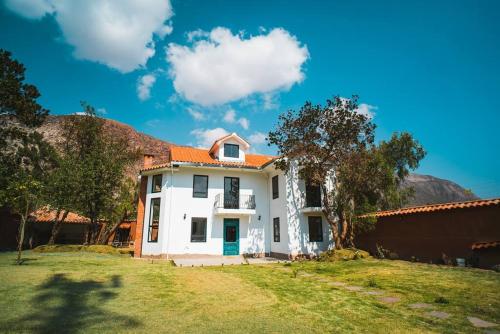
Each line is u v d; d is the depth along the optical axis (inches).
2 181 906.1
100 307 217.2
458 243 483.8
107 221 1032.8
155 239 730.8
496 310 237.6
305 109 646.5
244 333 178.7
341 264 531.8
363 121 634.2
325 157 656.4
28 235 1071.0
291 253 684.1
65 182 798.5
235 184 802.2
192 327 185.6
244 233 773.3
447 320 216.4
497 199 443.8
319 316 223.6
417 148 1080.2
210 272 431.8
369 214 645.3
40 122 1051.9
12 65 972.6
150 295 265.7
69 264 451.2
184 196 740.0
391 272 422.6
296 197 727.1
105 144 910.4
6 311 192.2
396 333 188.9
